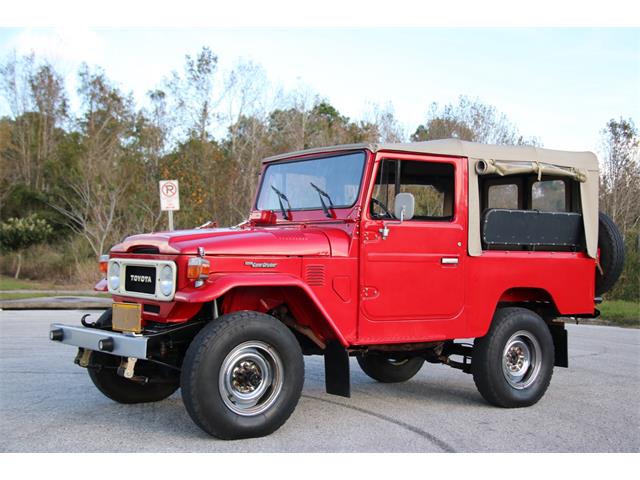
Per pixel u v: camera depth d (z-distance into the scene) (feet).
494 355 20.01
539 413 19.70
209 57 86.12
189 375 15.05
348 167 18.62
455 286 19.48
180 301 15.60
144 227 63.26
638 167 59.06
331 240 17.61
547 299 21.95
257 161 72.23
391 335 18.42
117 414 18.19
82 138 99.30
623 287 54.85
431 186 19.58
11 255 72.64
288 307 18.13
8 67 118.73
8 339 31.65
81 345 16.61
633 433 17.46
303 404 20.31
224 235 16.92
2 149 102.17
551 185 22.39
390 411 19.57
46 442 15.47
